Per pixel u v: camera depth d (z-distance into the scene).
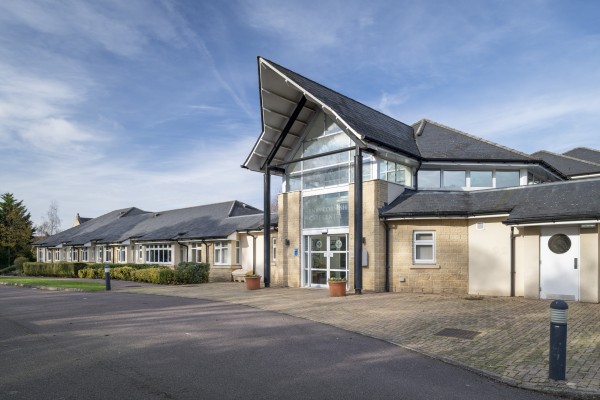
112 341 9.08
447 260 16.36
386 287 17.12
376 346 8.54
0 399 5.60
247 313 12.62
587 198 13.92
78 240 45.44
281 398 5.68
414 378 6.60
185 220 35.62
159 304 15.11
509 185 19.00
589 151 32.25
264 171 21.52
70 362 7.43
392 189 18.08
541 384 6.27
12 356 7.91
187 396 5.72
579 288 13.50
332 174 19.27
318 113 20.16
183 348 8.37
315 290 18.25
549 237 14.20
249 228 26.08
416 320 10.98
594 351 7.82
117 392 5.87
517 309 12.30
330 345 8.61
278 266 21.00
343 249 18.59
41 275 40.00
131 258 38.22
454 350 8.16
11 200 60.12
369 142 16.41
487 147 19.55
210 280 27.52
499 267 15.47
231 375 6.63
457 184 19.16
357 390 6.02
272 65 17.97
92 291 21.00
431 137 21.11
